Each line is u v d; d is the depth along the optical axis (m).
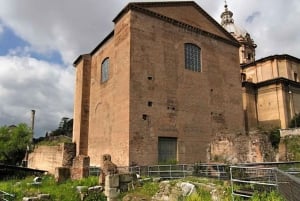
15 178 23.78
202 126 26.73
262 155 21.70
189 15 29.00
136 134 22.53
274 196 9.21
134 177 14.91
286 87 40.22
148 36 25.17
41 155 33.75
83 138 30.64
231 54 31.62
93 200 14.09
